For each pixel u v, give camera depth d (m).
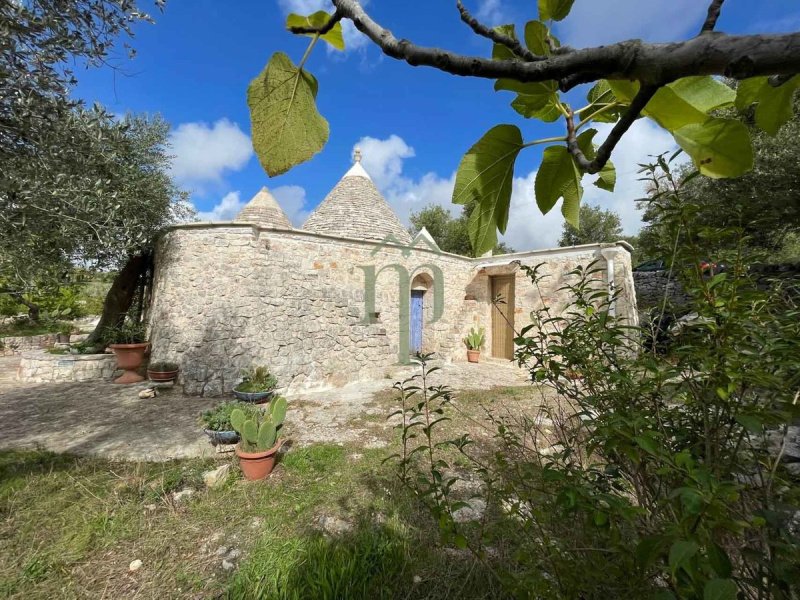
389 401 6.66
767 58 0.24
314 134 0.66
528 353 1.66
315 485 3.56
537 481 1.61
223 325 7.27
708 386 1.16
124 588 2.35
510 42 0.50
